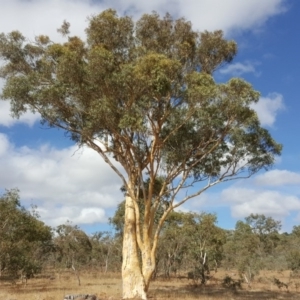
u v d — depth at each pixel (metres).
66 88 19.33
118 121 19.38
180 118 20.72
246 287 36.59
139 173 21.72
